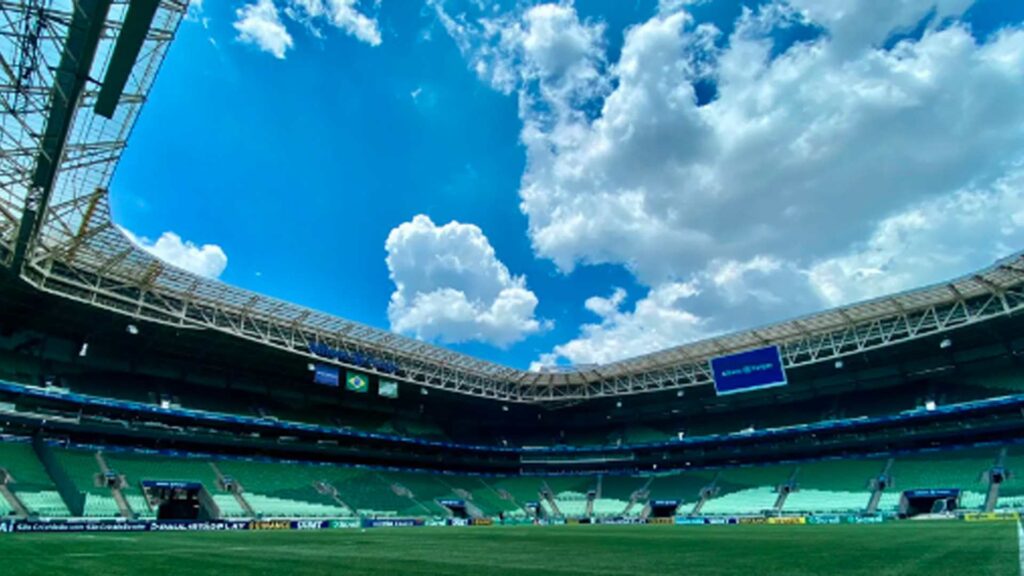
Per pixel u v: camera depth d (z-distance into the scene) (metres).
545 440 90.56
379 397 78.12
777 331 62.12
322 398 76.00
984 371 62.38
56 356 53.78
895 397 67.00
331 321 59.12
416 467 79.88
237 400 66.00
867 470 63.59
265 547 22.80
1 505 39.69
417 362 69.62
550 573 13.46
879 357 65.00
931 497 55.59
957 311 53.84
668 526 51.09
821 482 64.62
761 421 75.94
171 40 23.84
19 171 28.83
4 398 46.66
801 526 43.75
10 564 15.55
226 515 51.44
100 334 54.78
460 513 73.19
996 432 58.97
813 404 73.44
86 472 47.84
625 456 82.75
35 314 49.62
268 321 56.56
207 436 58.94
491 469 87.12
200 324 51.53
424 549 22.22
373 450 73.88
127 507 46.31
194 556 18.27
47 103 24.23
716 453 76.50
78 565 15.30
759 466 73.44
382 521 56.34
